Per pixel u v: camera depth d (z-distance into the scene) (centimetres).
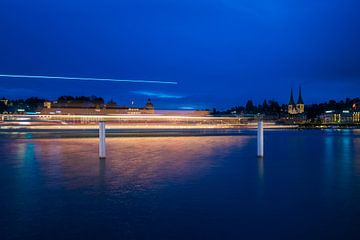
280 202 1086
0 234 793
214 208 1015
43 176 1577
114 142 4103
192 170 1786
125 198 1141
